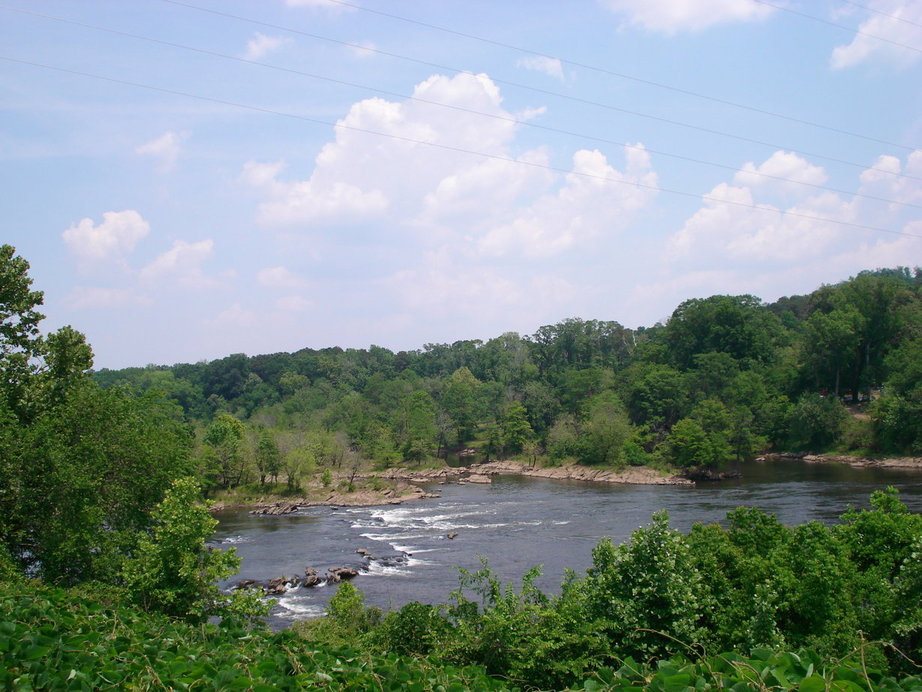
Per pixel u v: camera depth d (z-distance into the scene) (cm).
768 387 11231
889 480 7175
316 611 3797
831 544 2053
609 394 11600
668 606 1717
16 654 790
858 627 1798
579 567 4400
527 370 15125
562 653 1559
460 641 1605
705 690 674
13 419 2564
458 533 5953
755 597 1753
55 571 2417
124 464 2900
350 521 6925
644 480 8912
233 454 8950
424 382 16262
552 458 10719
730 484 7950
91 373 3228
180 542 2197
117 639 971
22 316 2948
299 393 16662
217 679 755
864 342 10738
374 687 812
